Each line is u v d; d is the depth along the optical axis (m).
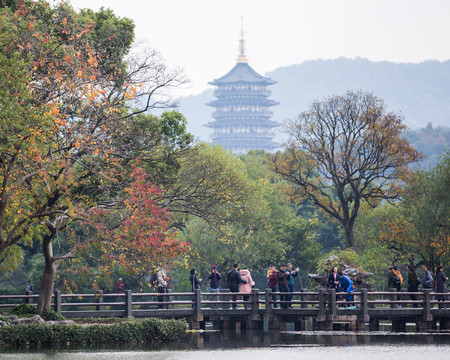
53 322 60.22
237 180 97.50
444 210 117.38
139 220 55.44
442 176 119.88
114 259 58.97
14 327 55.22
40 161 51.19
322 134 124.69
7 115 48.25
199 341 61.06
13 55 51.19
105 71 63.75
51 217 62.69
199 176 85.94
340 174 125.25
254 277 170.75
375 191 124.75
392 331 71.81
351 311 69.94
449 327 73.50
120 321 64.50
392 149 119.19
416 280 78.44
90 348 54.78
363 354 51.91
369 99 122.81
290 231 150.62
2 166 52.00
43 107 52.56
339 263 82.88
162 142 76.50
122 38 72.75
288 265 77.56
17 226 54.56
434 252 118.50
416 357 50.25
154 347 56.09
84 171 64.00
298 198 131.50
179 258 111.31
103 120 61.66
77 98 57.12
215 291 77.62
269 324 71.75
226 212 100.62
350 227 124.69
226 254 136.75
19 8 58.72
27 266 131.75
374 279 140.25
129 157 68.75
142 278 121.12
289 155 129.25
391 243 122.81
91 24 64.19
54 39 59.59
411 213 124.56
